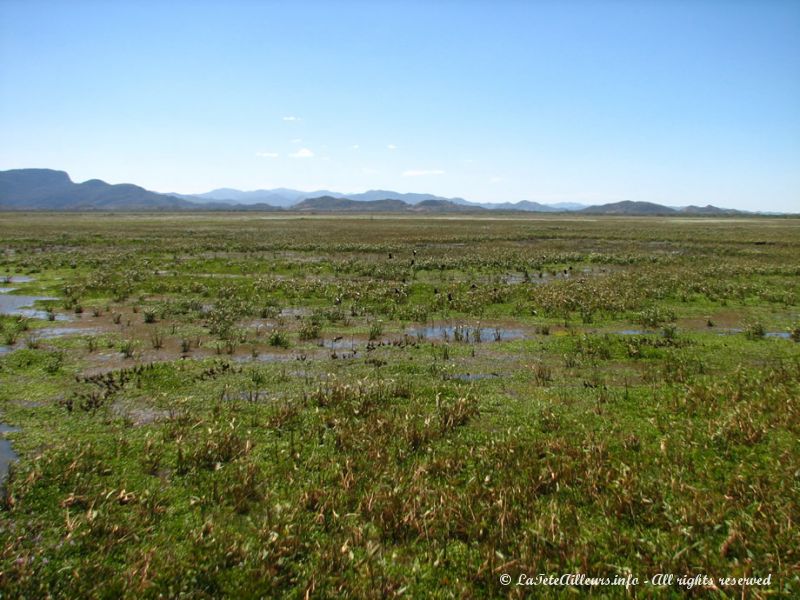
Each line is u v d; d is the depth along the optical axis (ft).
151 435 28.91
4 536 19.98
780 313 65.77
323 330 55.26
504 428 31.01
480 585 18.13
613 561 19.21
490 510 21.86
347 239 178.91
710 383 39.01
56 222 297.12
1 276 90.94
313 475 25.05
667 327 56.80
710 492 23.52
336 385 36.24
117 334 52.13
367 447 27.73
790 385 37.81
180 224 279.28
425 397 35.73
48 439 28.66
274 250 140.15
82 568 18.11
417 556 19.43
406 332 55.31
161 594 16.93
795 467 25.16
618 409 34.09
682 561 18.81
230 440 27.73
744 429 29.60
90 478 24.38
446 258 122.52
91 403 33.60
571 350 48.49
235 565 18.70
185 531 20.72
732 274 97.81
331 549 19.27
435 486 24.02
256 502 22.88
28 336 51.06
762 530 20.58
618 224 315.37
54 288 79.00
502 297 72.90
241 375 40.11
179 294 75.15
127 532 20.35
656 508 22.36
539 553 19.21
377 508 21.76
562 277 96.58
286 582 18.01
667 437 29.37
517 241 178.60
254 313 62.49
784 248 150.71
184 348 47.16
